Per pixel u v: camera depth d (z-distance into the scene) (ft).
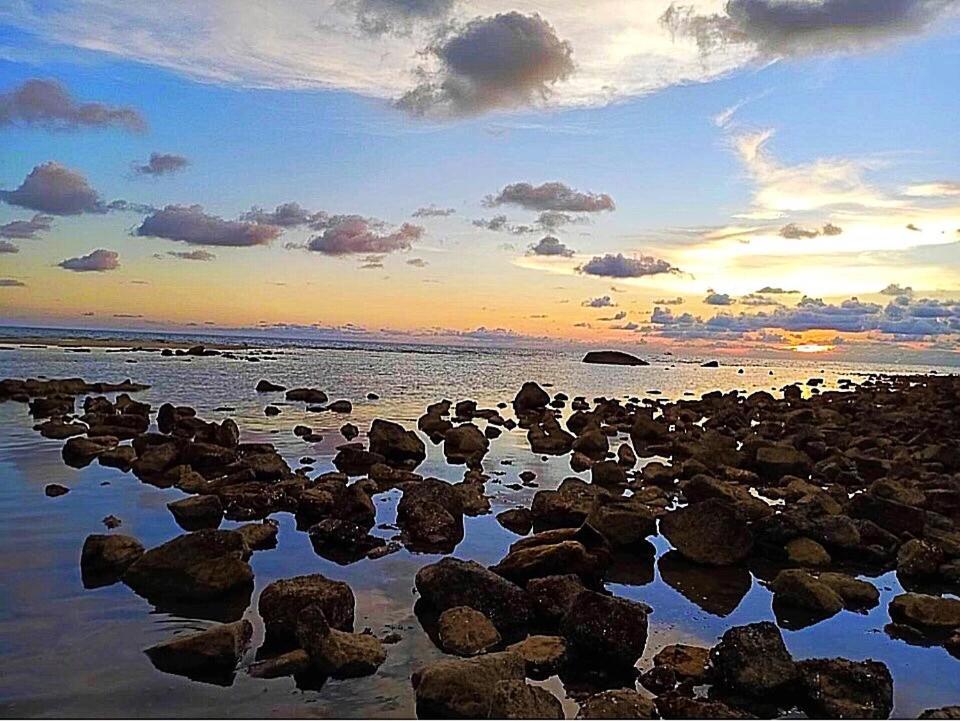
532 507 45.19
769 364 406.21
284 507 44.04
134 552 32.68
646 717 20.52
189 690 21.81
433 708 20.92
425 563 35.06
